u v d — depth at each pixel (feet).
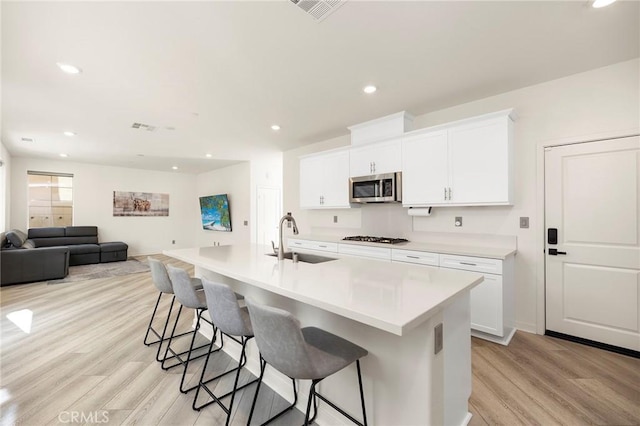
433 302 4.01
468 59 7.77
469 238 10.63
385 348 4.58
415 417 4.25
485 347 8.35
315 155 14.90
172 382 6.86
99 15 5.97
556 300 8.97
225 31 6.54
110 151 18.93
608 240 8.17
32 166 21.39
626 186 7.93
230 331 5.32
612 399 6.03
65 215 23.04
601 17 6.13
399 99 10.34
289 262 7.14
